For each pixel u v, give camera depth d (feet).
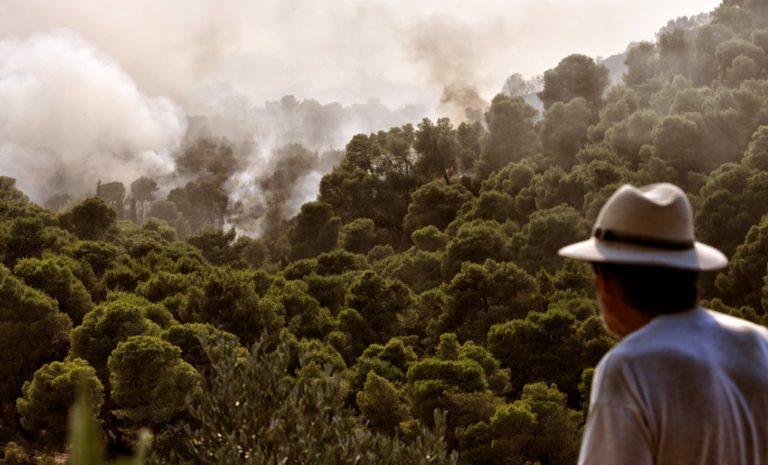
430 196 568.41
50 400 195.62
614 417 7.79
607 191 409.90
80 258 381.81
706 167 470.80
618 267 8.51
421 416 178.50
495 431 160.04
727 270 322.96
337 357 226.58
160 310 268.62
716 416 7.71
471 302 299.58
